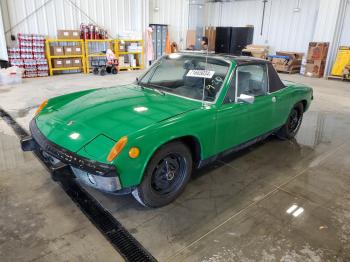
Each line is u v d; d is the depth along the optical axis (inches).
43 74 355.6
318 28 434.6
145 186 83.8
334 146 154.6
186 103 101.0
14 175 108.7
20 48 336.5
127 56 463.2
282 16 502.6
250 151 143.6
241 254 74.0
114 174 73.6
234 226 84.9
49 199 94.2
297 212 93.4
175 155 91.6
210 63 114.9
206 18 604.1
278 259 72.9
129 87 122.3
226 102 104.7
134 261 70.4
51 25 377.7
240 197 100.8
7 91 261.9
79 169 76.4
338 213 93.9
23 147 96.8
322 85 357.4
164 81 121.6
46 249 72.8
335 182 114.9
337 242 80.0
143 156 77.8
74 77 357.7
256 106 117.5
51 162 91.5
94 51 423.8
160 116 88.4
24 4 350.0
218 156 108.9
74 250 72.9
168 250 74.4
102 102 101.1
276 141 159.2
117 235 79.0
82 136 81.7
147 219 86.5
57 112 98.2
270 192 105.1
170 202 94.8
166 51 494.0
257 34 546.0
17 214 85.8
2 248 72.5
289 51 503.2
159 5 496.7
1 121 173.8
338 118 212.1
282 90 136.9
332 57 429.4
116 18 438.6
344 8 414.6
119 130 80.4
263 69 125.8
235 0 563.5
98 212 88.7
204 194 101.7
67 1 382.9
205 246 76.3
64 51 368.2
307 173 121.7
